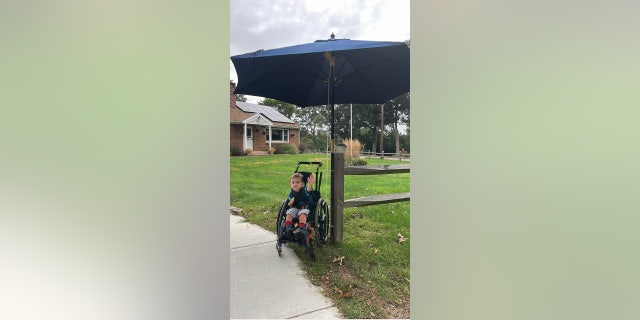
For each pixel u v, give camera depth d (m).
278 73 2.49
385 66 2.47
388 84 2.63
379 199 2.62
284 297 1.89
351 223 2.85
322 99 2.82
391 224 2.82
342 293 1.95
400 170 2.67
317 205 2.34
